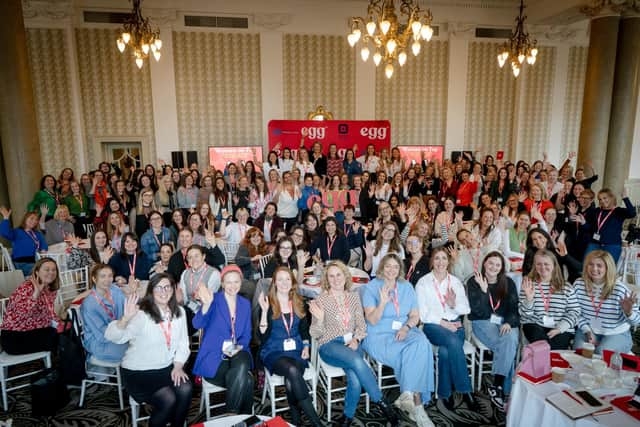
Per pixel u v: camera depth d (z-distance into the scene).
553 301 3.46
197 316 3.13
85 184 8.01
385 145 10.35
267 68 10.30
